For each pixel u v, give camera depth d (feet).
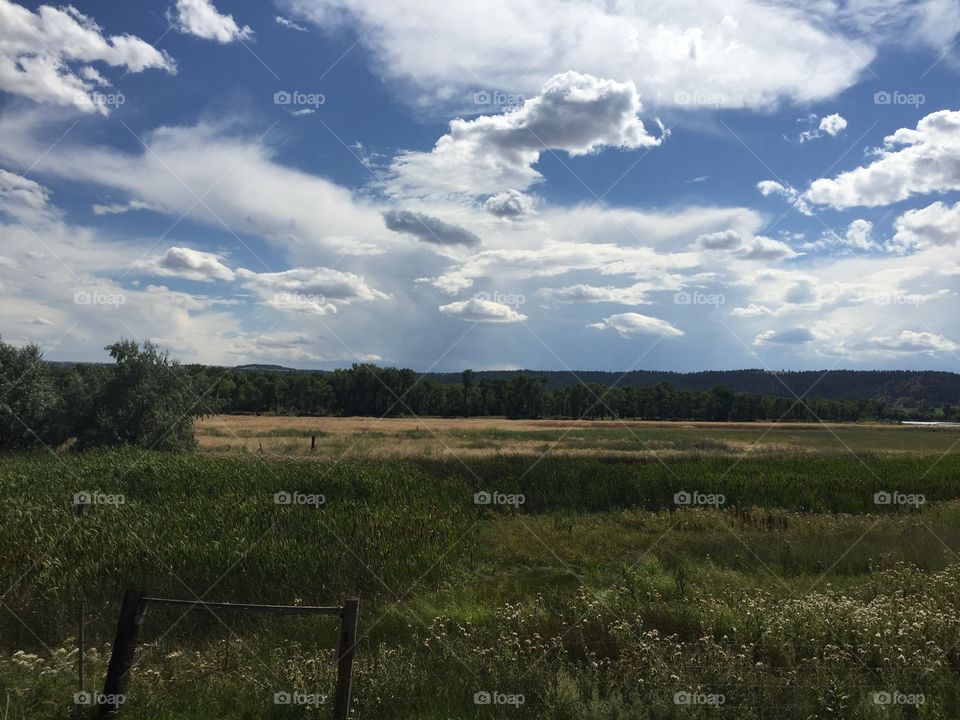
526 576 44.70
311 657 25.57
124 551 39.52
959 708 20.45
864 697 20.75
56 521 45.93
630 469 99.50
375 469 86.58
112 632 30.30
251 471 79.82
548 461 114.11
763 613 29.60
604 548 51.90
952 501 76.48
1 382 111.14
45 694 19.54
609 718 19.53
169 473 76.59
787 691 21.35
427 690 22.36
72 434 116.16
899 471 105.50
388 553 44.19
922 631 26.04
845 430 261.65
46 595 33.04
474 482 86.63
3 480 66.08
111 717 18.19
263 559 39.81
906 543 47.60
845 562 45.09
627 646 26.22
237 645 27.99
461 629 28.63
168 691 20.54
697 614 31.12
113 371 118.21
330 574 39.73
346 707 18.16
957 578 34.37
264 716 19.53
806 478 91.71
